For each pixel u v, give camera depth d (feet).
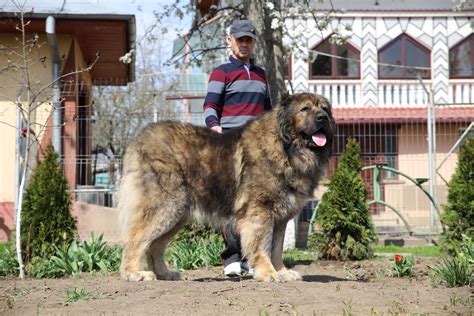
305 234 42.75
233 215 21.21
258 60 35.37
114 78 60.90
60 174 28.12
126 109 77.00
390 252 36.40
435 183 45.37
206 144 21.24
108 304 16.89
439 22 67.97
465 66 68.18
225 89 23.70
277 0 36.27
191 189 21.21
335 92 66.80
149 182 20.86
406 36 67.77
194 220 21.57
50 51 44.04
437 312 15.71
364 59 67.15
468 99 67.72
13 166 43.60
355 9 67.15
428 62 67.97
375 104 67.05
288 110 20.58
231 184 20.95
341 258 30.60
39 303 17.54
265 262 20.43
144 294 17.93
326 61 67.05
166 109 75.77
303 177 20.68
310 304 16.46
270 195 20.36
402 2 67.56
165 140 21.08
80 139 50.24
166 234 21.94
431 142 45.78
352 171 31.63
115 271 26.09
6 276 26.12
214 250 28.60
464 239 27.35
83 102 51.55
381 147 57.41
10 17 40.86
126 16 42.09
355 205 31.01
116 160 43.16
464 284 20.03
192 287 18.80
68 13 41.06
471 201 30.94
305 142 20.67
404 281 22.39
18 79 43.27
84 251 26.45
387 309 15.92
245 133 21.11
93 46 48.65
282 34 37.60
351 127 57.98
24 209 27.35
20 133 33.58
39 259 26.50
